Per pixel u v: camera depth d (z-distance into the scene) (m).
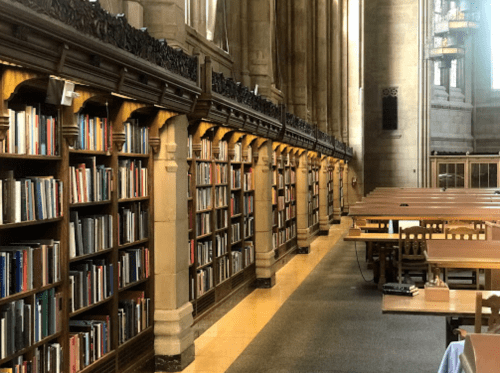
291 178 16.91
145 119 7.04
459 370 2.30
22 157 4.57
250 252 12.13
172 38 7.20
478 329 5.56
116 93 5.36
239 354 7.89
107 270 6.02
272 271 12.72
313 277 13.76
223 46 12.25
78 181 5.46
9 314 4.41
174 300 7.27
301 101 18.52
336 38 27.00
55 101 4.53
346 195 31.16
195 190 8.74
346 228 24.44
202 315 9.00
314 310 10.41
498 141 38.41
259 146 12.56
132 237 6.69
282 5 18.11
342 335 8.75
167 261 7.25
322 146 20.62
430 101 35.38
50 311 4.99
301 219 17.67
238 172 11.41
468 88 39.03
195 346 8.33
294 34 18.31
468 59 38.97
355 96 31.67
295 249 17.34
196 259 8.80
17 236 5.20
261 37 12.92
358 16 31.34
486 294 6.84
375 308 10.48
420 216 12.01
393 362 7.43
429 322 9.48
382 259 12.12
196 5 10.62
